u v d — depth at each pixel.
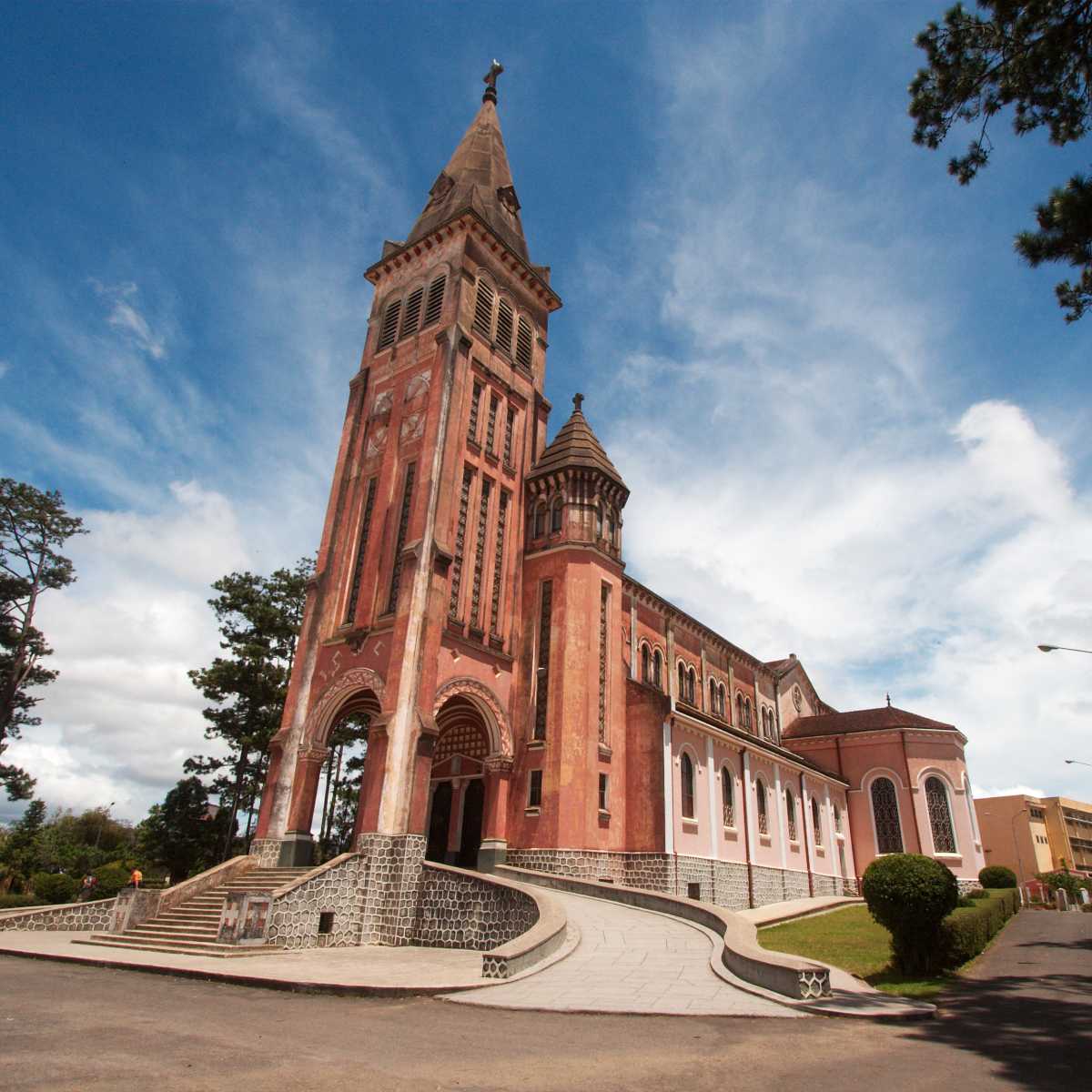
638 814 30.91
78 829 99.44
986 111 13.98
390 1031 10.81
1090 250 14.14
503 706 32.06
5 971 17.00
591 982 14.70
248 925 21.34
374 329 40.53
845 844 47.69
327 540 35.66
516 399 38.78
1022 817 82.19
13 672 44.78
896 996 14.10
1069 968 17.77
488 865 29.39
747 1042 10.26
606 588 34.88
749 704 50.97
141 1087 7.52
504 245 40.31
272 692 45.09
